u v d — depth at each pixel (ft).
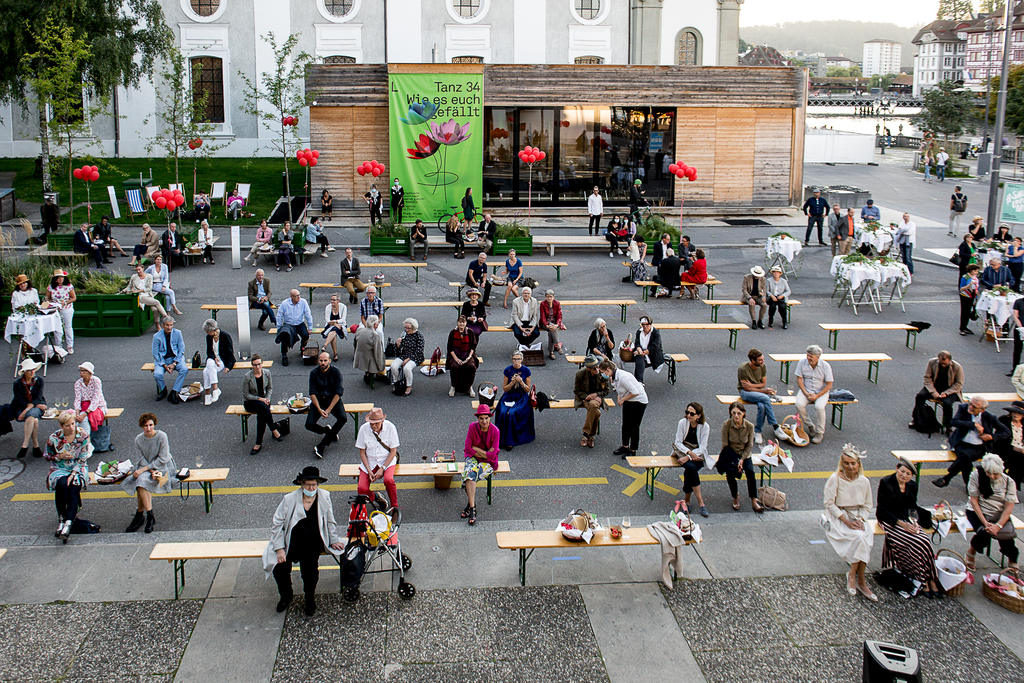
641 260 72.74
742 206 109.19
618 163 106.63
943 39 418.92
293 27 141.08
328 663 24.68
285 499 26.89
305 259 80.89
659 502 35.24
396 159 97.71
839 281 70.08
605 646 25.63
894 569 28.71
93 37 101.30
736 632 26.43
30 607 27.12
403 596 27.76
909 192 133.49
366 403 43.21
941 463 39.91
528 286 54.24
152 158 136.56
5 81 99.86
